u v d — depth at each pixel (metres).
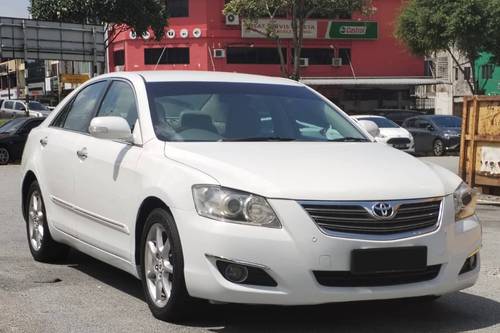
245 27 39.19
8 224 8.63
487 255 6.86
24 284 5.59
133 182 4.79
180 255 4.23
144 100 5.23
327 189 4.05
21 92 74.81
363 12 36.62
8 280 5.72
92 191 5.36
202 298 4.14
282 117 5.46
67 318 4.64
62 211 5.94
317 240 3.93
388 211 4.05
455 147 22.75
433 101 46.84
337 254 3.94
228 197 4.04
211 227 4.03
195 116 5.17
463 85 45.72
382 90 44.88
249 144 4.87
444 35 34.22
